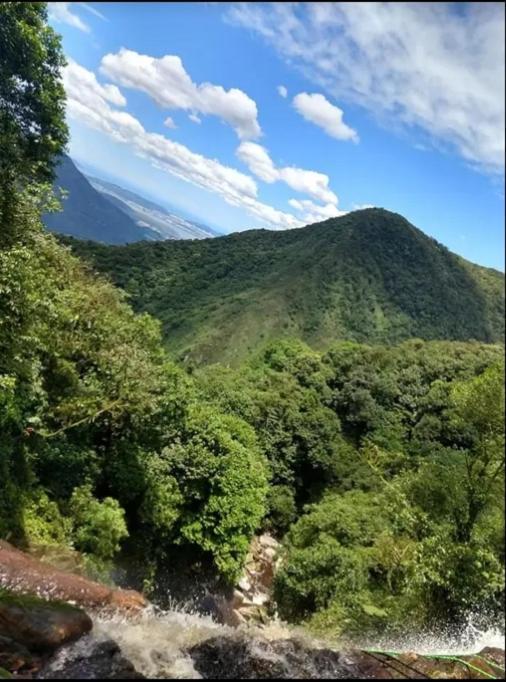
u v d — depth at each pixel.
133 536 17.16
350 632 10.91
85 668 4.89
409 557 13.95
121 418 16.95
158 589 17.22
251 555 24.25
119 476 16.52
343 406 41.06
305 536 20.94
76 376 15.58
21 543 10.43
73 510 13.43
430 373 45.00
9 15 14.52
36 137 17.31
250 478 19.42
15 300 8.98
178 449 18.23
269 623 15.91
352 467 32.44
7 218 9.30
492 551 12.66
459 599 12.05
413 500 14.58
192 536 17.86
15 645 4.80
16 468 12.33
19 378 11.88
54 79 17.25
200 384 33.03
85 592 6.73
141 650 5.54
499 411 13.25
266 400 33.19
